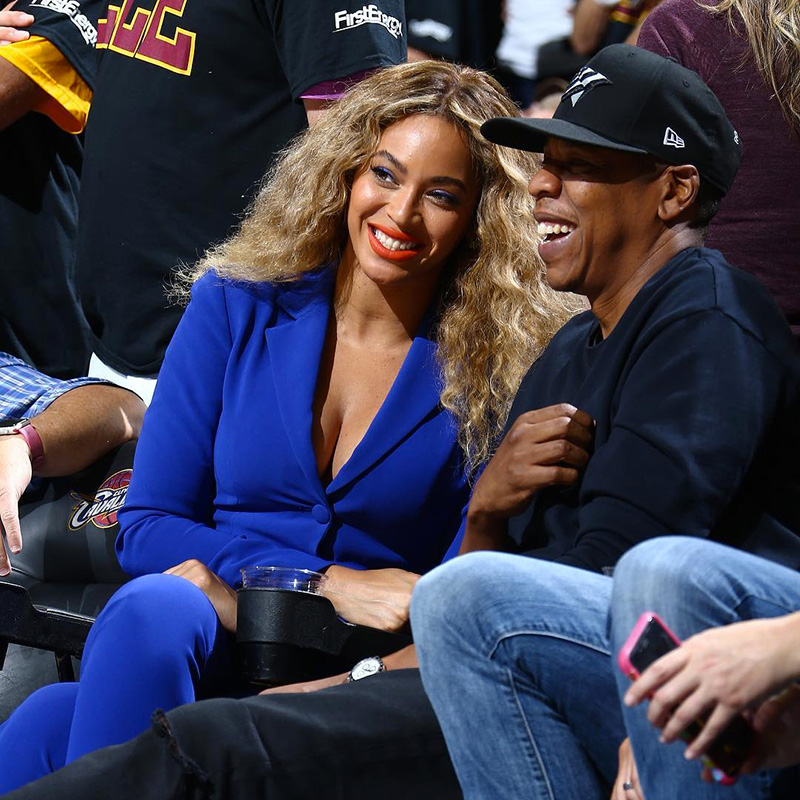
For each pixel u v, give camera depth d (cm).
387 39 850
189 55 890
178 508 709
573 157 570
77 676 891
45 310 1048
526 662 480
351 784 533
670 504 503
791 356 529
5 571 828
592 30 1109
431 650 489
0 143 1020
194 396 718
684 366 520
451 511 707
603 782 499
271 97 895
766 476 530
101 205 928
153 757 523
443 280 725
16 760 634
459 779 495
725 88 692
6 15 1003
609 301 581
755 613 439
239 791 521
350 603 658
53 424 873
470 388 703
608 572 506
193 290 744
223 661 642
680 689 398
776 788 447
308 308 723
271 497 697
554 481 565
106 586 852
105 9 948
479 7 1104
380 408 702
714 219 703
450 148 684
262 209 758
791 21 668
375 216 688
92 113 943
